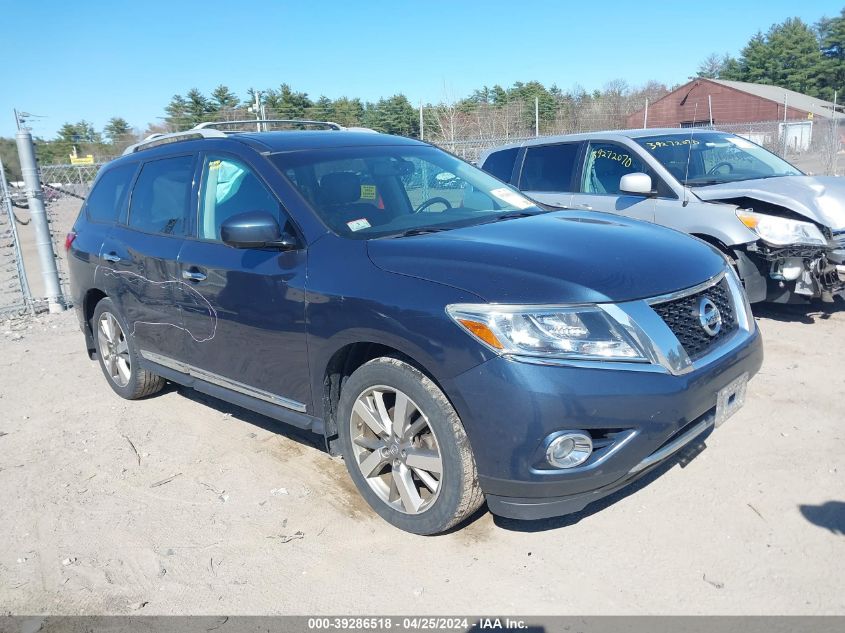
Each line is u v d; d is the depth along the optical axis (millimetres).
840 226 5699
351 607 2920
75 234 5648
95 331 5617
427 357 3002
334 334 3375
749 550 3082
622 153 6910
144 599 3066
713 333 3215
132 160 5242
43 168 11938
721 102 49875
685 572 2973
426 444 3250
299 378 3674
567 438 2797
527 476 2842
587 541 3234
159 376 5133
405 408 3219
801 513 3316
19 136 8719
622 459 2867
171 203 4629
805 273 5648
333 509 3676
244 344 3953
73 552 3463
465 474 3037
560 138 7590
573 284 2924
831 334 5715
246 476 4105
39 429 5051
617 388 2805
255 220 3549
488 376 2836
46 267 9031
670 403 2891
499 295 2898
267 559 3291
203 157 4438
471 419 2914
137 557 3379
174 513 3760
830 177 6574
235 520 3645
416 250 3316
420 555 3230
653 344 2902
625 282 2988
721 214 5941
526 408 2779
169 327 4570
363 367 3359
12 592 3182
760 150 7289
